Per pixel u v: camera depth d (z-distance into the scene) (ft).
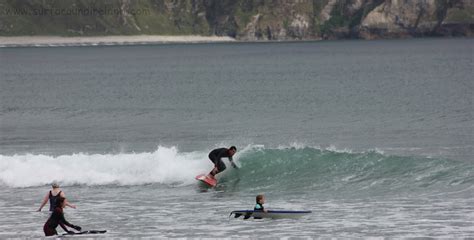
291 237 306.35
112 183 421.18
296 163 434.30
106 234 317.22
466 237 299.38
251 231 317.63
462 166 416.67
